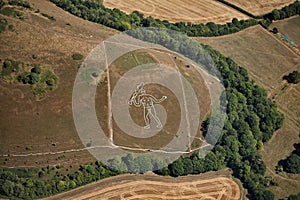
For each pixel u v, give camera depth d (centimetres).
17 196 13600
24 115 14238
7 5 15525
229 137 15612
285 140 17000
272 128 16712
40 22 15538
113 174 14538
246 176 15350
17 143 14050
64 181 13988
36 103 14388
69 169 14225
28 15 15588
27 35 15025
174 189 14750
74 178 14112
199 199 14712
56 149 14288
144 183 14662
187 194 14738
